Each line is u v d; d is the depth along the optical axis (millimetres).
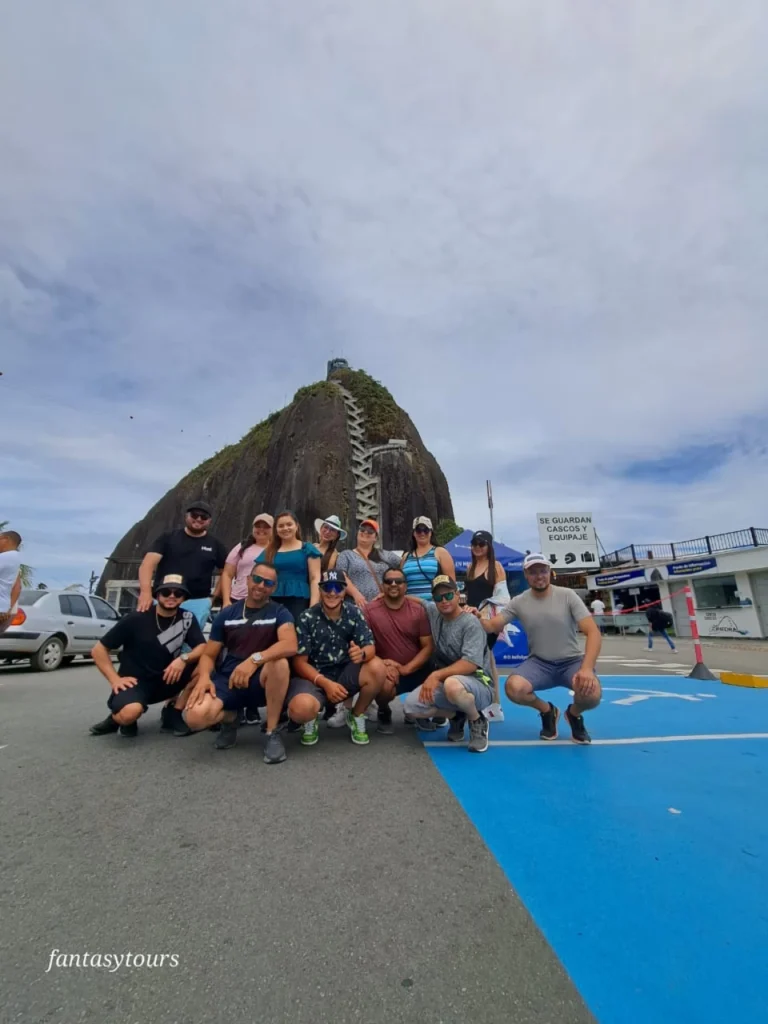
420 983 1553
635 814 2734
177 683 4160
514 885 2068
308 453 60906
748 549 20297
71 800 2879
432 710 4125
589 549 25281
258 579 3906
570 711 4176
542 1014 1440
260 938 1750
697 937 1756
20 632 9602
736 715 5180
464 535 9617
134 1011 1444
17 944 1709
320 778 3256
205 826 2574
